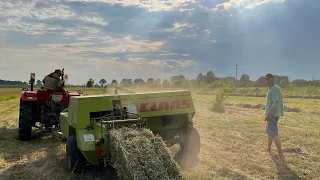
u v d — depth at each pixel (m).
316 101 23.97
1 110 20.45
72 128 6.98
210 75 64.00
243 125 12.12
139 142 5.06
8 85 106.56
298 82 50.22
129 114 6.29
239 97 31.23
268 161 7.12
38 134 11.12
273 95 7.48
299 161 7.05
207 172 6.28
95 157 5.88
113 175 6.29
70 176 6.24
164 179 4.70
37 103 10.21
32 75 11.59
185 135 7.20
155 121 7.05
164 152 5.09
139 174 4.62
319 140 9.12
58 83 10.27
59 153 8.27
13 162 7.54
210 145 8.72
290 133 10.25
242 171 6.44
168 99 6.87
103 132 5.66
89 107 6.24
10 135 11.01
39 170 6.77
